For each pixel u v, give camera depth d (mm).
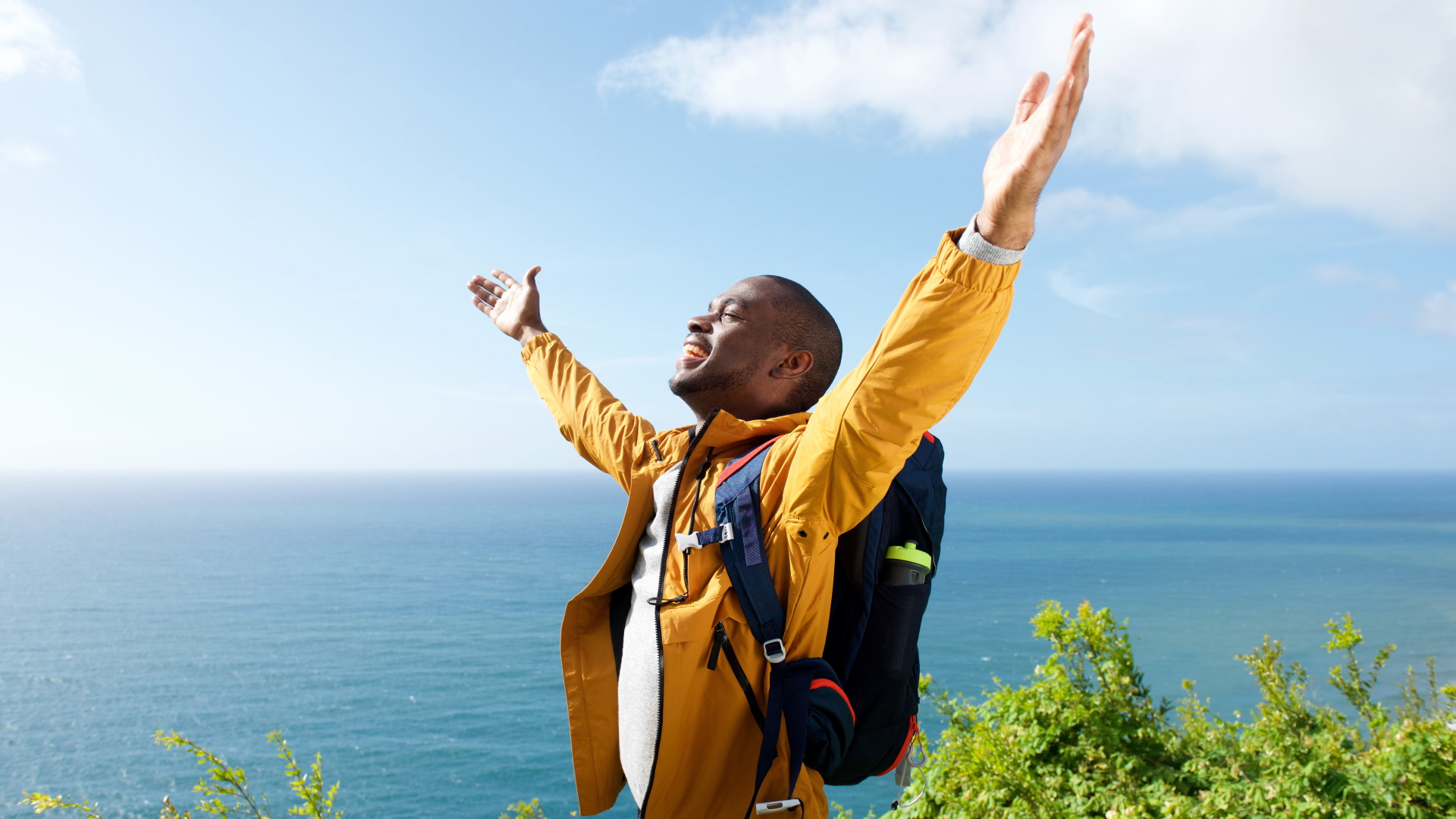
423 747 52438
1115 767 4773
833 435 1516
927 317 1398
